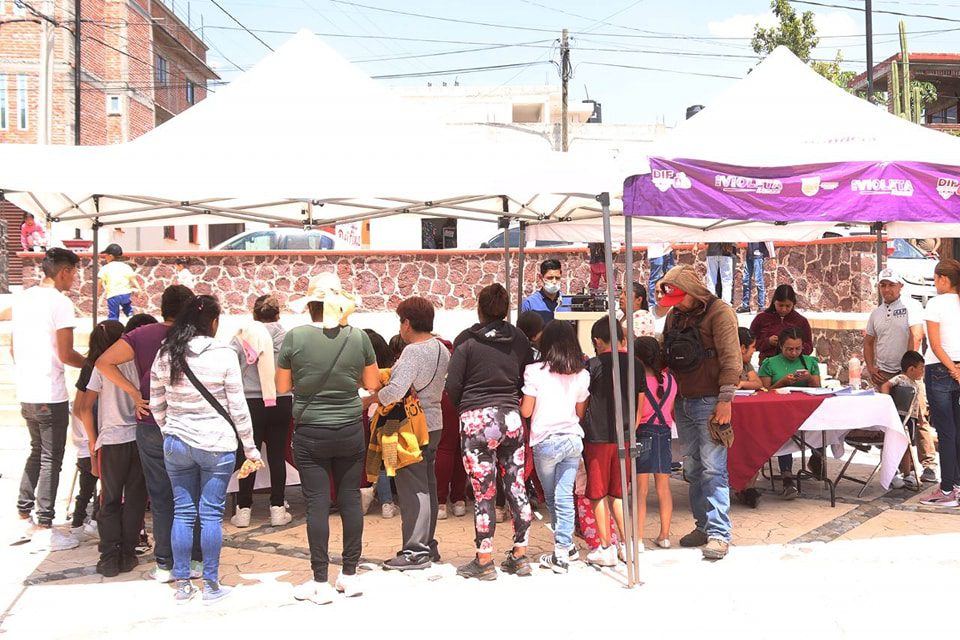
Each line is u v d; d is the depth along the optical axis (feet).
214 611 16.26
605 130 99.86
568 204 26.45
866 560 18.80
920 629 14.85
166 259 54.08
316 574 16.65
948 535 20.59
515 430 17.90
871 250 44.09
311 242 58.65
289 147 18.02
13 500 24.90
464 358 17.83
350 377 16.70
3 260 69.15
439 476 22.93
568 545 18.34
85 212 23.16
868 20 84.99
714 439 18.78
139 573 18.65
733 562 18.84
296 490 27.07
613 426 18.35
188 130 18.75
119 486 18.28
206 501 16.60
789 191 19.15
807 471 25.54
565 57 95.35
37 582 18.02
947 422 23.24
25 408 20.44
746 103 23.65
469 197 23.12
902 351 25.84
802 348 26.00
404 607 16.35
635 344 18.98
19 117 95.14
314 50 20.57
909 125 23.04
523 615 15.84
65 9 94.02
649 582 17.60
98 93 101.35
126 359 17.11
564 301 27.89
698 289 19.20
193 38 129.08
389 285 54.13
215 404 16.33
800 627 15.05
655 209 17.99
